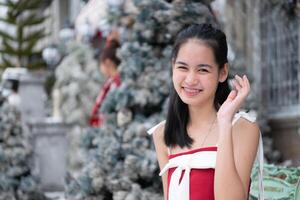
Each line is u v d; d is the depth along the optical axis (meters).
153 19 4.84
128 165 4.44
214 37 2.45
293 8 5.22
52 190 8.70
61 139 8.95
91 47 10.70
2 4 12.11
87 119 10.04
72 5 14.88
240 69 5.66
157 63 4.83
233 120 2.46
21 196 6.09
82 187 4.67
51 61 11.44
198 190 2.42
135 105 4.80
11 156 6.11
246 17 6.48
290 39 5.84
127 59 4.96
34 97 9.66
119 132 4.68
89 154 4.94
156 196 4.42
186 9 4.73
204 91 2.46
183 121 2.60
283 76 6.01
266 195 3.15
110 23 5.41
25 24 12.37
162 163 2.75
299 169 3.17
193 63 2.44
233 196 2.27
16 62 12.72
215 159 2.44
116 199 4.43
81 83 10.26
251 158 2.45
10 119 6.28
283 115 5.87
